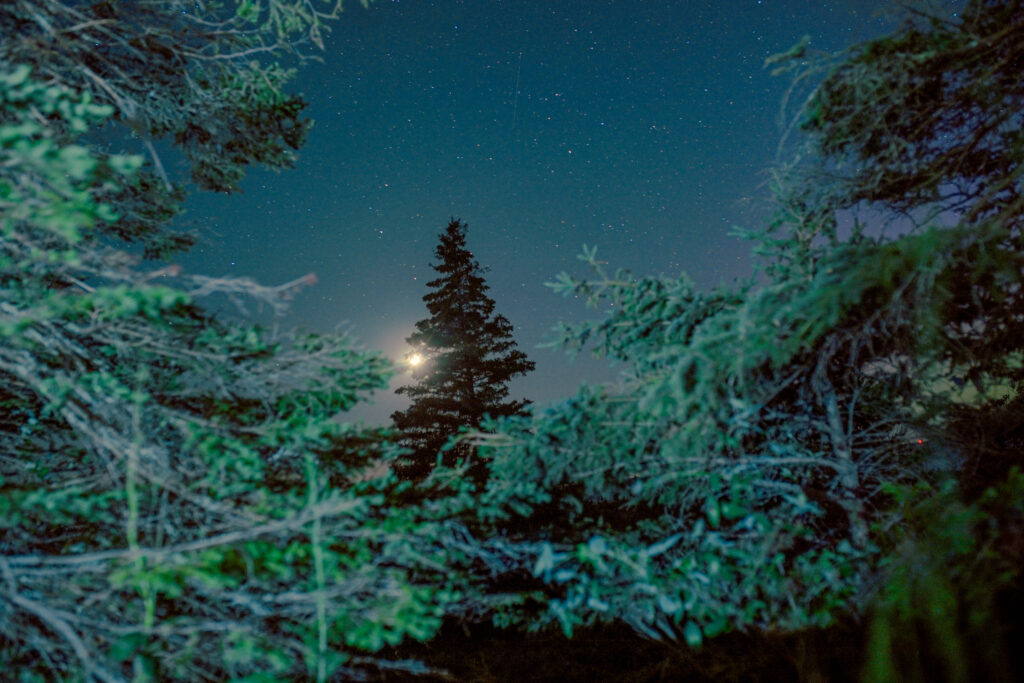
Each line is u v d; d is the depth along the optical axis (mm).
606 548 3119
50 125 3154
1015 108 2758
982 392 3049
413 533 2994
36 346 3059
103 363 3188
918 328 2781
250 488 2861
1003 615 2113
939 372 3100
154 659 2223
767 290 2748
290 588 2662
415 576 3037
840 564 2811
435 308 17328
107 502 2684
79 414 2877
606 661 3406
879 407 3508
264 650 2373
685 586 2803
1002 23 2680
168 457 2994
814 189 3232
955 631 2129
